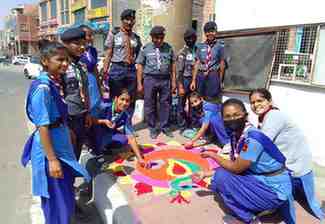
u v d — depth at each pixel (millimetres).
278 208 3088
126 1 21141
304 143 3285
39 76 2676
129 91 5457
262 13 5719
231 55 6074
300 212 3275
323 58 4684
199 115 5629
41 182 2633
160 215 3166
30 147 2746
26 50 57156
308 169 3254
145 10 10148
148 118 5566
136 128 6234
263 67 5492
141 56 5359
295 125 3242
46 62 2646
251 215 2986
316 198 3631
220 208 3307
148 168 4215
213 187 3213
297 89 5039
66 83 3404
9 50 65125
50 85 2615
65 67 2678
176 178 3965
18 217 3396
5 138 6250
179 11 6793
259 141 2811
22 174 4488
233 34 5984
